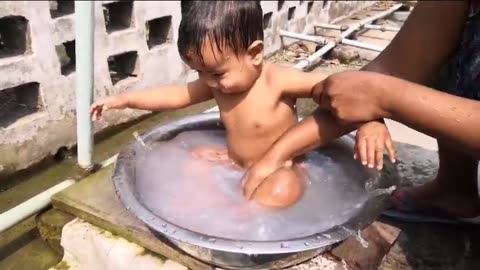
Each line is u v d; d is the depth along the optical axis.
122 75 2.46
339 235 1.31
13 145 1.93
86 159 1.85
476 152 1.27
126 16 2.36
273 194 1.52
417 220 1.70
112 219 1.58
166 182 1.67
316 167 1.76
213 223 1.47
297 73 1.60
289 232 1.44
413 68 1.58
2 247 1.71
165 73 2.56
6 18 1.89
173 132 1.88
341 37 3.33
